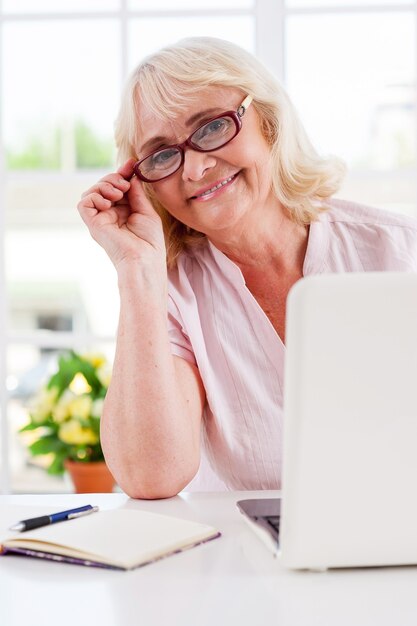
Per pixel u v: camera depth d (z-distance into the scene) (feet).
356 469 3.02
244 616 2.79
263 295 5.43
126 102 5.04
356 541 3.10
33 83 24.70
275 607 2.87
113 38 24.32
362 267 5.29
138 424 4.40
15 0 10.36
